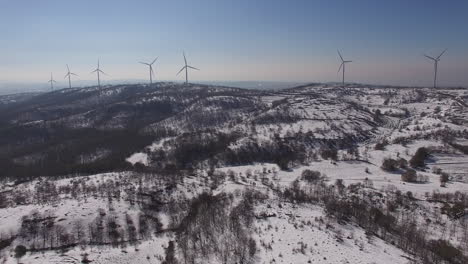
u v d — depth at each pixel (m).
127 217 133.88
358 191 148.00
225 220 118.38
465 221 124.75
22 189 161.38
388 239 108.00
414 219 126.56
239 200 138.38
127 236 125.00
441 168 180.62
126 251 113.38
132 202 143.00
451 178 167.75
